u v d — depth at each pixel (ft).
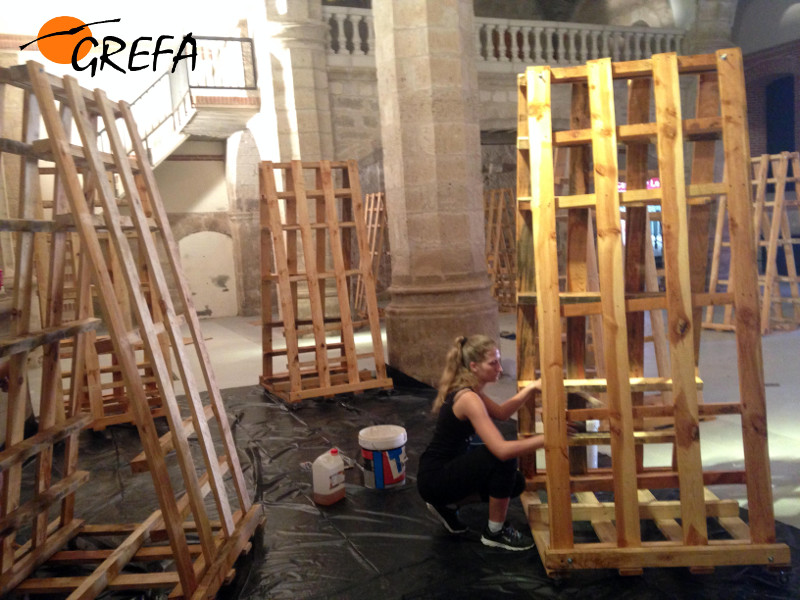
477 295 21.42
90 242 7.73
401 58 20.27
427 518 10.87
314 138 34.27
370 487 12.39
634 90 9.55
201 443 9.29
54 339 8.36
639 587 8.36
